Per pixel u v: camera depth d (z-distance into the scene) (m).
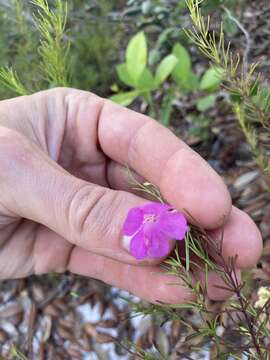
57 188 0.12
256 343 0.10
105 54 0.33
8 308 0.27
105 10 0.32
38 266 0.17
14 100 0.16
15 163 0.13
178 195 0.12
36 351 0.25
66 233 0.12
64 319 0.26
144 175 0.14
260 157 0.18
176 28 0.28
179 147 0.13
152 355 0.14
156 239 0.10
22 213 0.14
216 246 0.11
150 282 0.14
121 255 0.12
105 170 0.16
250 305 0.12
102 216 0.12
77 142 0.16
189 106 0.31
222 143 0.29
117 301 0.26
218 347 0.11
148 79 0.25
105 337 0.24
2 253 0.17
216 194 0.12
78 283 0.27
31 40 0.24
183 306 0.11
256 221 0.25
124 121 0.15
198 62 0.31
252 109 0.14
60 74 0.17
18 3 0.22
